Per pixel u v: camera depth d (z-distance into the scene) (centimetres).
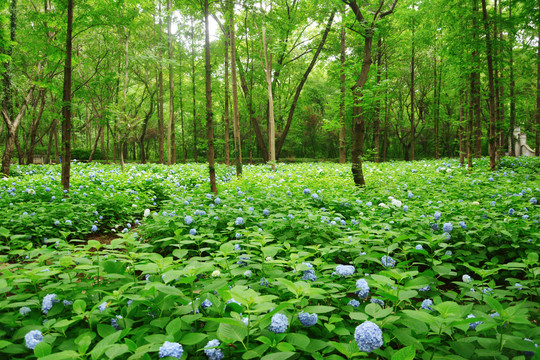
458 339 198
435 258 389
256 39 2534
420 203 667
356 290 235
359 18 926
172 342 169
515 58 1920
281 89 2906
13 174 1473
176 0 903
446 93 2547
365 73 938
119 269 259
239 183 944
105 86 1509
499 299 265
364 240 355
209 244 441
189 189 1070
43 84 998
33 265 276
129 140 4188
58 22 922
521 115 2342
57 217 631
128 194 912
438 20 1437
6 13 1528
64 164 853
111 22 940
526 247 418
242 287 199
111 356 150
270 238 342
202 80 2716
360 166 941
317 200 649
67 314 222
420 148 4441
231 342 176
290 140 4147
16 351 176
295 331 209
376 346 166
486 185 920
